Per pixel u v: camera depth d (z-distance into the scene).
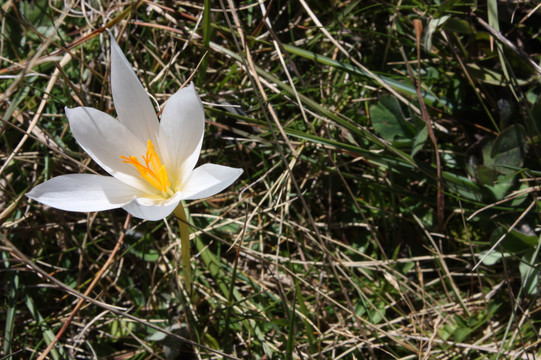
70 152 0.69
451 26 0.68
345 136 0.70
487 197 0.68
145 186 0.63
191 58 0.71
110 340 0.68
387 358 0.67
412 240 0.69
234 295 0.68
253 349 0.67
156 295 0.69
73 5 0.70
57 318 0.67
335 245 0.70
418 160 0.67
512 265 0.67
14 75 0.69
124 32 0.71
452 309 0.67
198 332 0.67
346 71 0.68
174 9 0.71
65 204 0.61
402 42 0.70
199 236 0.69
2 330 0.67
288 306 0.67
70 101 0.68
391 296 0.68
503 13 0.69
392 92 0.68
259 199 0.70
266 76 0.68
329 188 0.70
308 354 0.65
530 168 0.68
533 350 0.65
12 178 0.69
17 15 0.68
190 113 0.62
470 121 0.69
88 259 0.69
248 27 0.71
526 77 0.68
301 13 0.72
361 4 0.71
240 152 0.71
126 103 0.62
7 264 0.67
